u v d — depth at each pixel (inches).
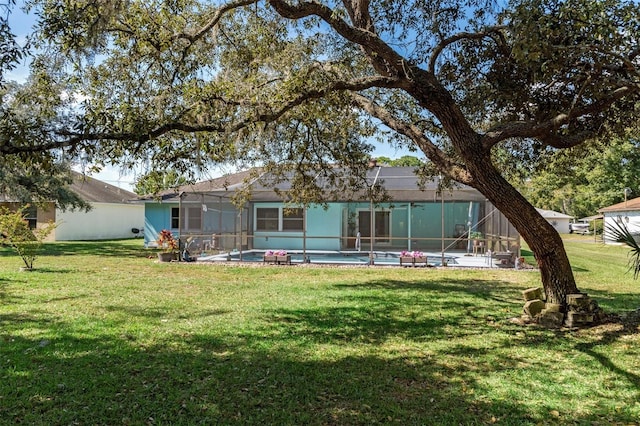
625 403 169.8
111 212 1380.4
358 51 333.7
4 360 211.0
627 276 550.3
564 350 235.9
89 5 201.5
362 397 174.2
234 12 307.0
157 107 255.3
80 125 210.1
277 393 177.2
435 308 344.5
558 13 203.5
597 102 277.7
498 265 649.6
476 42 305.7
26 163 211.9
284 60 292.0
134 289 423.8
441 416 158.1
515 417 157.8
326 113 336.8
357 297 389.1
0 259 697.0
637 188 1414.9
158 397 171.8
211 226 790.5
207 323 288.5
